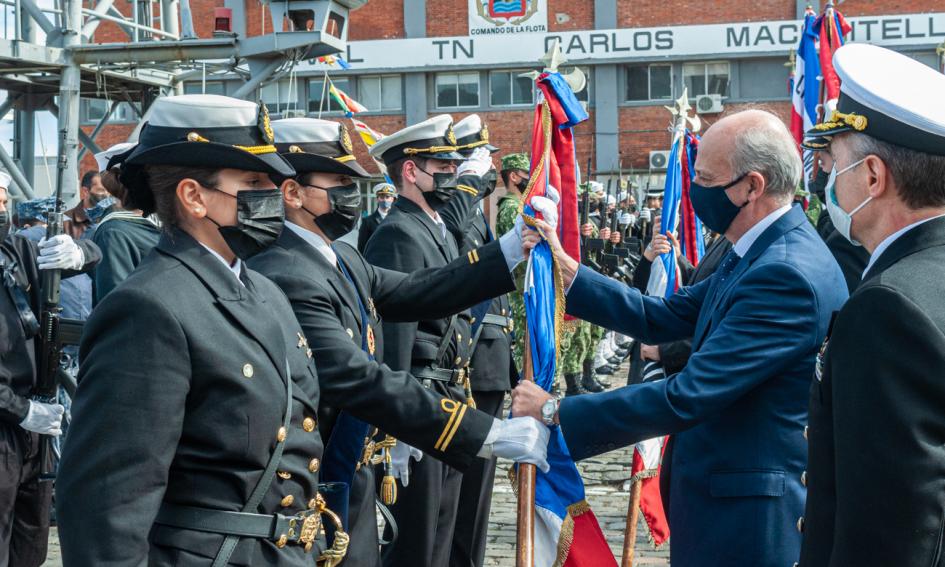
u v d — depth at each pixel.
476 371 5.32
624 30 24.84
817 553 2.12
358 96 25.69
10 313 4.26
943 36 24.30
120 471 2.21
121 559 2.17
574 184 3.73
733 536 2.97
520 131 25.42
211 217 2.45
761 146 3.09
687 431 3.14
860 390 1.92
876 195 2.11
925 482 1.84
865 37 24.52
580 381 10.83
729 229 3.21
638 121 25.20
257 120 2.48
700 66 25.02
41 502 4.43
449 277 3.60
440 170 4.79
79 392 2.30
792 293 2.93
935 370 1.86
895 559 1.85
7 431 4.20
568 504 3.14
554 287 3.52
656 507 4.51
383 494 3.96
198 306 2.37
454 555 4.90
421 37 25.30
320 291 3.13
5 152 10.12
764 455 2.96
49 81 10.52
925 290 1.92
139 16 12.17
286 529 2.43
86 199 7.60
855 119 2.12
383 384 3.01
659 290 5.39
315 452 2.60
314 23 9.69
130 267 5.64
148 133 2.48
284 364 2.51
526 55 25.17
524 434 3.02
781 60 24.70
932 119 2.02
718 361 2.94
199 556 2.33
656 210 15.34
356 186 3.40
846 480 1.93
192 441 2.35
